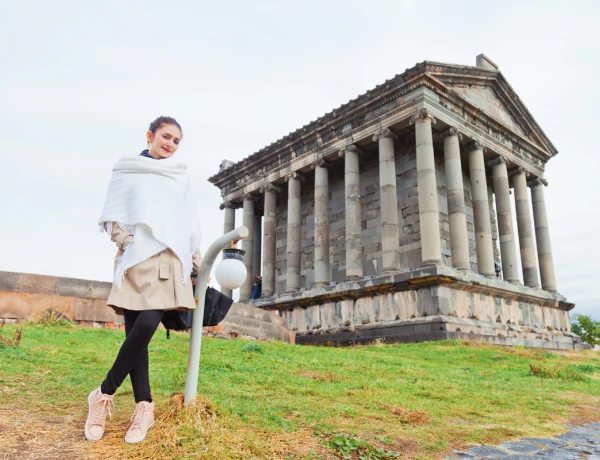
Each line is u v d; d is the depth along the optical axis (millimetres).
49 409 4879
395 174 28375
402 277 24453
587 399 10273
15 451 3670
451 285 23750
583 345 30484
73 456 3658
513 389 10633
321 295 28047
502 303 26953
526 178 34625
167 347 10633
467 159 32531
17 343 8016
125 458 3686
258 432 4805
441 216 29562
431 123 26797
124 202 4164
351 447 4746
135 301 3920
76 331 11641
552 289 32062
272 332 17672
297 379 8531
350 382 8930
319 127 31719
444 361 16422
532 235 32062
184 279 4195
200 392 6430
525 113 33844
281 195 39344
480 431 6465
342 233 33656
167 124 4531
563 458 5480
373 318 25562
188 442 4020
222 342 12859
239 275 4590
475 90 30984
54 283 13078
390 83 27703
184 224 4305
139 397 4156
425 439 5707
